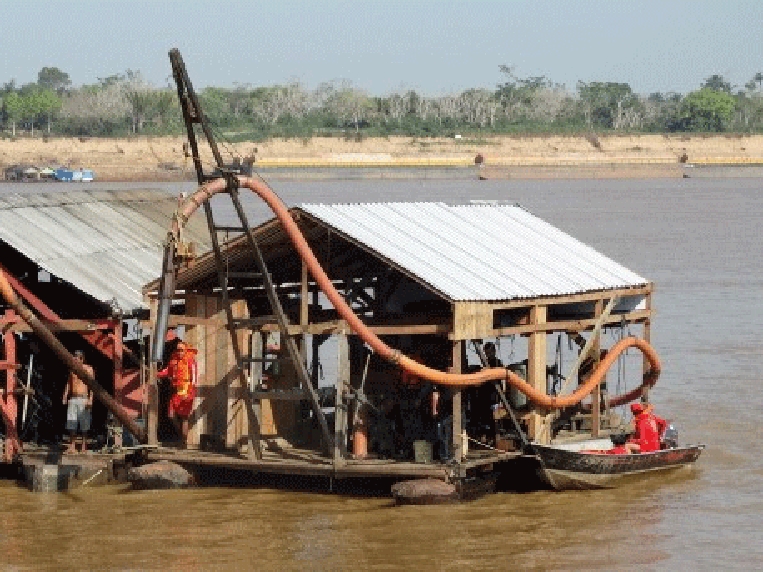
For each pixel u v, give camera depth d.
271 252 36.88
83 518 33.88
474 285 35.31
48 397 39.44
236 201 34.44
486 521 33.44
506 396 37.03
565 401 36.84
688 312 73.44
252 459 35.56
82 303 40.69
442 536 32.25
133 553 31.19
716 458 40.41
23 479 37.41
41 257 38.41
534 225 43.25
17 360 39.06
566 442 37.59
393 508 34.47
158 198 49.53
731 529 33.12
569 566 30.22
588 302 40.19
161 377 38.19
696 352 59.94
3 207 40.91
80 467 36.56
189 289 37.28
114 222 44.59
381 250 35.38
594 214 167.75
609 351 39.22
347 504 34.94
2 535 32.50
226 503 35.09
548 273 38.56
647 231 136.88
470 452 36.03
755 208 181.62
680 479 37.84
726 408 47.66
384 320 37.34
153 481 36.00
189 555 31.02
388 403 36.06
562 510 34.50
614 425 40.66
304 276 35.16
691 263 102.81
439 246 37.75
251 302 38.19
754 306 76.06
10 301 34.41
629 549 31.48
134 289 39.25
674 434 39.16
